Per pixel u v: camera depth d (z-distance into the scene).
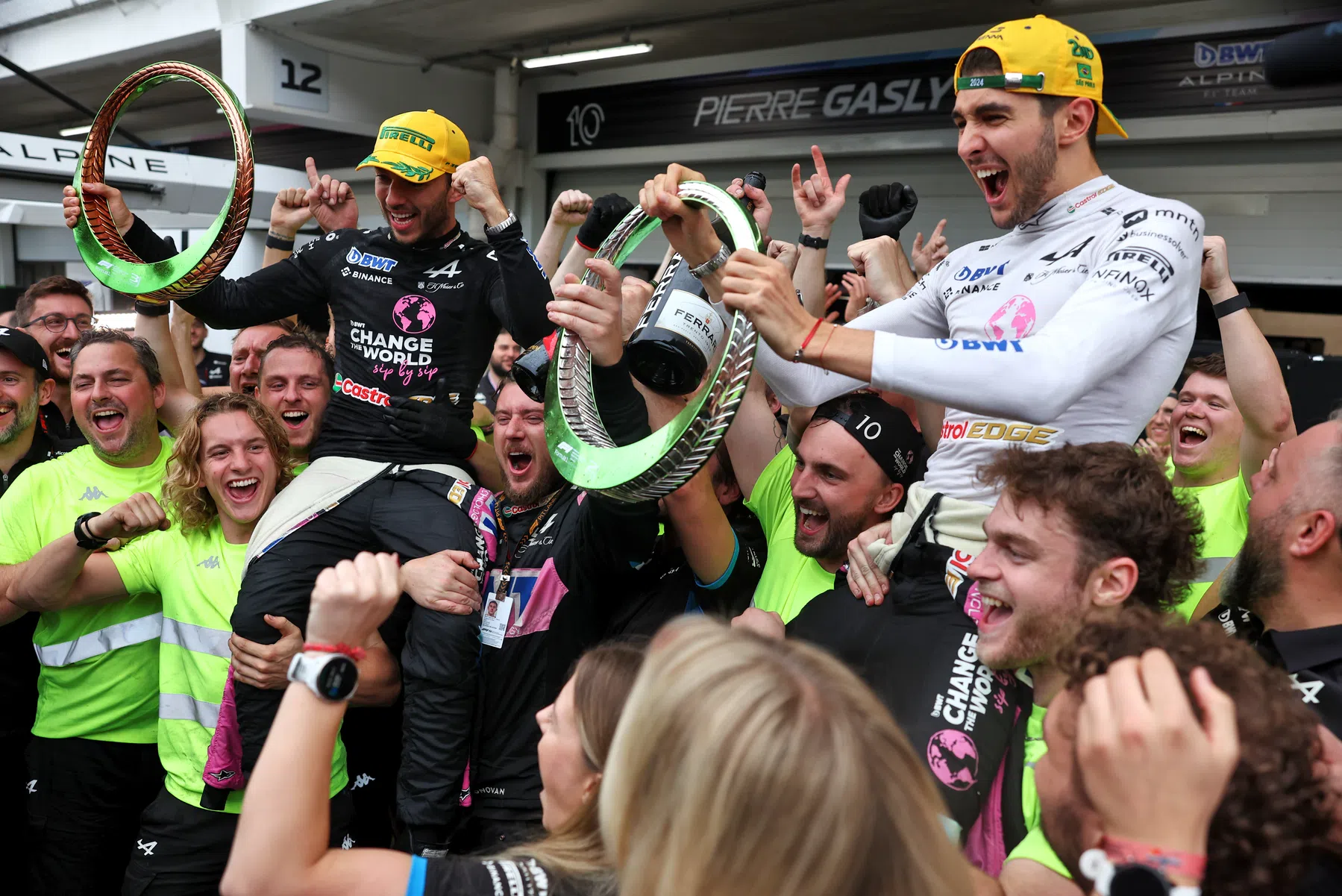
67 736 2.49
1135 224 1.42
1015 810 1.32
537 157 7.96
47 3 7.83
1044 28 1.47
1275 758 0.77
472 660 2.01
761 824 0.76
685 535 1.85
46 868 2.53
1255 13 5.03
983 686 1.38
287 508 2.19
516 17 6.36
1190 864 0.72
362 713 2.46
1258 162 5.29
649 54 7.17
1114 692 0.77
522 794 1.96
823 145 6.55
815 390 1.69
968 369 1.22
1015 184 1.51
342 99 6.91
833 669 0.85
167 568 2.36
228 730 2.17
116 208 2.03
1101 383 1.44
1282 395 2.00
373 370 2.27
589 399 1.51
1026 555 1.26
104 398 2.57
